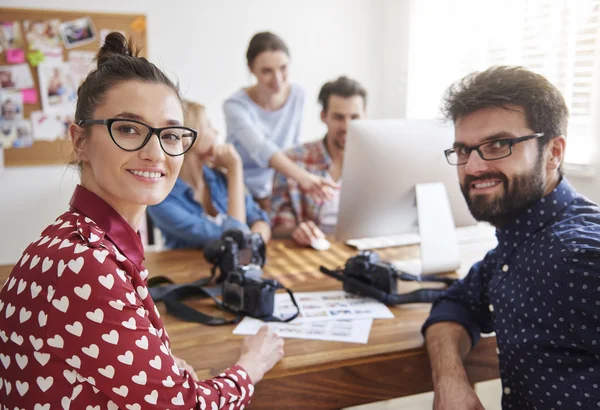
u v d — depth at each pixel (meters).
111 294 0.75
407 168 1.60
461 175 1.17
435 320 1.28
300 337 1.26
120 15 3.18
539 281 1.03
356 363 1.17
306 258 1.88
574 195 1.10
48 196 3.26
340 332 1.29
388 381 1.21
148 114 0.83
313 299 1.50
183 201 1.99
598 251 0.94
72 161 0.89
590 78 2.08
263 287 1.35
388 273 1.47
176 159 0.88
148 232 2.75
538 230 1.08
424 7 3.24
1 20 3.04
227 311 1.42
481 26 2.77
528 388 1.07
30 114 3.17
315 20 3.53
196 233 1.95
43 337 0.74
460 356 1.18
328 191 2.18
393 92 3.60
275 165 2.40
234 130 2.72
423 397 2.14
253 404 1.10
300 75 3.57
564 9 2.19
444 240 1.66
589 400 0.98
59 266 0.75
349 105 2.31
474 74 1.16
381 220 1.69
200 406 0.87
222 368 1.12
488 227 2.16
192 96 3.38
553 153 1.09
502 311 1.12
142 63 0.86
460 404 1.06
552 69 2.28
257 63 2.63
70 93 3.20
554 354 1.02
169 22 3.27
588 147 2.08
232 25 3.38
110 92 0.83
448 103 1.19
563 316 0.99
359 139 1.57
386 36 3.63
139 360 0.76
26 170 3.21
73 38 3.15
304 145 2.49
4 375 0.80
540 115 1.06
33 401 0.76
